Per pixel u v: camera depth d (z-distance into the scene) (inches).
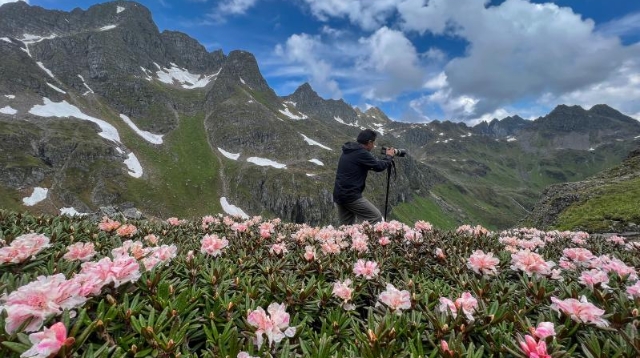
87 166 6825.8
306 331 139.6
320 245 260.2
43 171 6274.6
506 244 281.3
